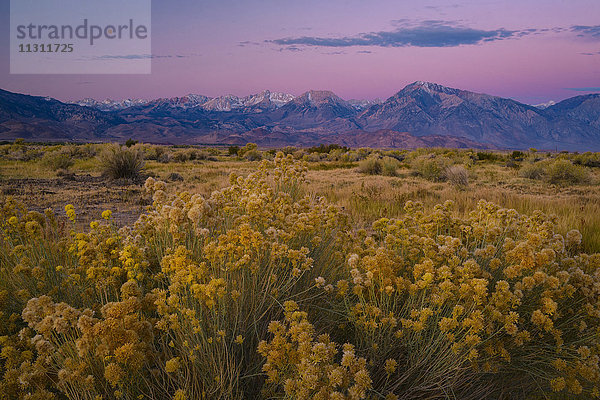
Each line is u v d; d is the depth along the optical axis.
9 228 4.27
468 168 36.28
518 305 3.18
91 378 2.22
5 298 3.16
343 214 5.18
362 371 2.13
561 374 3.12
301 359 2.21
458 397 3.05
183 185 19.92
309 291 3.86
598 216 10.92
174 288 2.72
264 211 4.32
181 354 2.59
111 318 2.25
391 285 3.24
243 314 3.15
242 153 66.75
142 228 4.45
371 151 77.31
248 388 2.89
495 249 3.81
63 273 3.72
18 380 2.37
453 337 2.78
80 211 12.22
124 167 23.30
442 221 4.89
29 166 29.25
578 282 3.52
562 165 26.84
